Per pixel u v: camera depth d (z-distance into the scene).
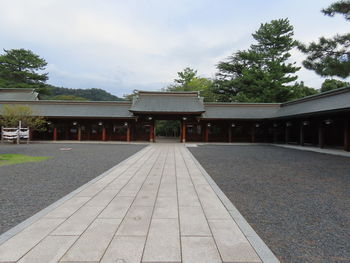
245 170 7.52
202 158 10.57
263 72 29.62
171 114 21.41
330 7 8.74
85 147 16.19
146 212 3.61
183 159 10.04
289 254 2.48
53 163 8.70
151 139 22.33
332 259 2.39
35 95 27.69
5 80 35.66
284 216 3.59
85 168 7.66
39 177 6.25
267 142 23.25
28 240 2.67
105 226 3.07
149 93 24.72
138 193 4.69
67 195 4.51
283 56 30.67
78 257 2.32
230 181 5.96
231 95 34.44
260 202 4.27
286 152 13.34
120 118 21.91
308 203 4.23
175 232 2.91
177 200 4.23
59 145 17.94
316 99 18.20
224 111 23.69
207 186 5.29
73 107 23.94
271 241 2.77
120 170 7.30
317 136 17.69
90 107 24.05
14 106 20.08
